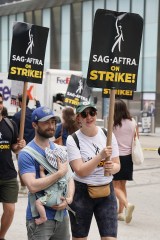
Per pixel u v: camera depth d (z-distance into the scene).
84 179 5.12
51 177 4.37
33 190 4.37
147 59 38.09
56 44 44.50
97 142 5.18
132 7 38.59
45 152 4.46
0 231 6.59
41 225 4.44
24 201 9.82
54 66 44.75
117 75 5.34
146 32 37.97
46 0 44.28
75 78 13.93
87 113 5.12
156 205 9.84
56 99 20.41
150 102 37.88
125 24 5.33
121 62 5.35
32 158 4.46
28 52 6.71
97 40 5.27
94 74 5.29
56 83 20.55
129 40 5.36
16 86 16.53
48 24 45.03
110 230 5.14
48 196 4.40
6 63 48.50
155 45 37.47
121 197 8.30
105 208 5.16
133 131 8.13
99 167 5.14
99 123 31.09
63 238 4.62
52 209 4.48
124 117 8.11
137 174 13.95
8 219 6.48
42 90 20.42
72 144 5.15
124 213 8.55
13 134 6.44
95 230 7.88
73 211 5.04
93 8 41.28
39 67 6.82
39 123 4.46
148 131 32.50
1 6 48.66
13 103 16.83
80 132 5.23
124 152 8.14
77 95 13.91
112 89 5.30
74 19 42.75
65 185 4.51
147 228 8.07
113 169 5.14
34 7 45.72
